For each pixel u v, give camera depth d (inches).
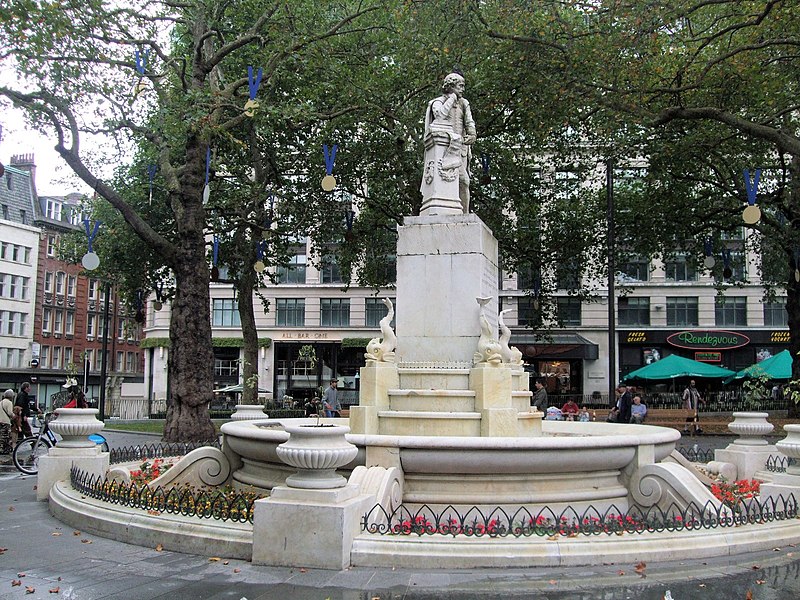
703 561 256.4
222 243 1112.8
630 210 1184.2
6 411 674.2
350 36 914.7
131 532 293.1
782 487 341.4
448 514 308.7
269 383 1994.3
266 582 229.9
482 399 366.9
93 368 2551.7
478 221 411.8
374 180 1037.2
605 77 739.4
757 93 791.1
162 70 802.2
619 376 1839.3
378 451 311.7
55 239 2390.5
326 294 2009.1
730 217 1101.7
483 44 800.3
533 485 319.6
